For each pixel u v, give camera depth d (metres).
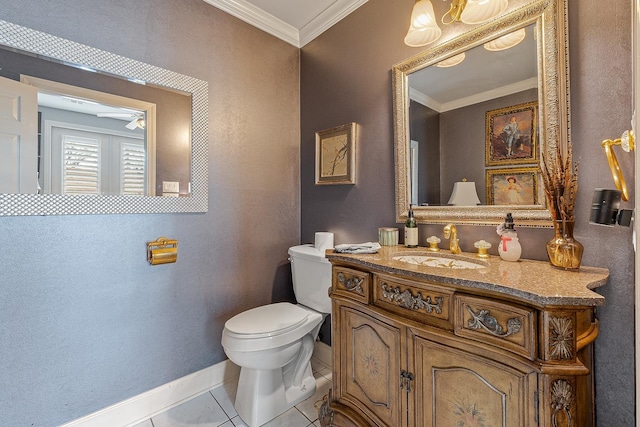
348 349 1.29
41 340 1.29
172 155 1.63
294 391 1.68
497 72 1.25
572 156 1.06
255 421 1.47
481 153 1.29
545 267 1.02
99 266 1.43
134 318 1.53
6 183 1.21
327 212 2.02
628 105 0.94
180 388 1.67
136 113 1.52
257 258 2.01
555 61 1.08
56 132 1.32
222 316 1.85
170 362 1.65
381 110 1.68
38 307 1.28
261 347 1.43
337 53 1.94
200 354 1.76
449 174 1.39
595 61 1.01
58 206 1.31
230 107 1.87
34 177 1.27
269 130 2.07
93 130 1.41
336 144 1.92
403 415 1.05
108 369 1.45
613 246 0.98
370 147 1.74
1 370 1.21
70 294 1.35
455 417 0.91
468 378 0.88
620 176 0.82
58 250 1.32
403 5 1.57
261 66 2.02
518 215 1.18
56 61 1.32
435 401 0.96
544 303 0.71
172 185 1.63
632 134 0.76
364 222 1.78
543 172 1.04
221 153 1.82
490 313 0.83
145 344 1.56
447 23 1.33
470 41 1.31
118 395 1.48
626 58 0.95
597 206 0.82
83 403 1.39
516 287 0.78
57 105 1.32
